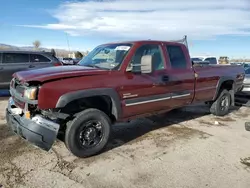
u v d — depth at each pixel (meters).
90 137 3.75
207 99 5.90
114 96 3.90
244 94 8.26
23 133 3.47
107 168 3.47
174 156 3.90
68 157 3.78
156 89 4.52
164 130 5.21
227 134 5.02
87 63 4.61
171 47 4.99
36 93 3.34
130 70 4.13
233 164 3.66
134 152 4.04
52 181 3.09
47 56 9.12
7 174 3.21
